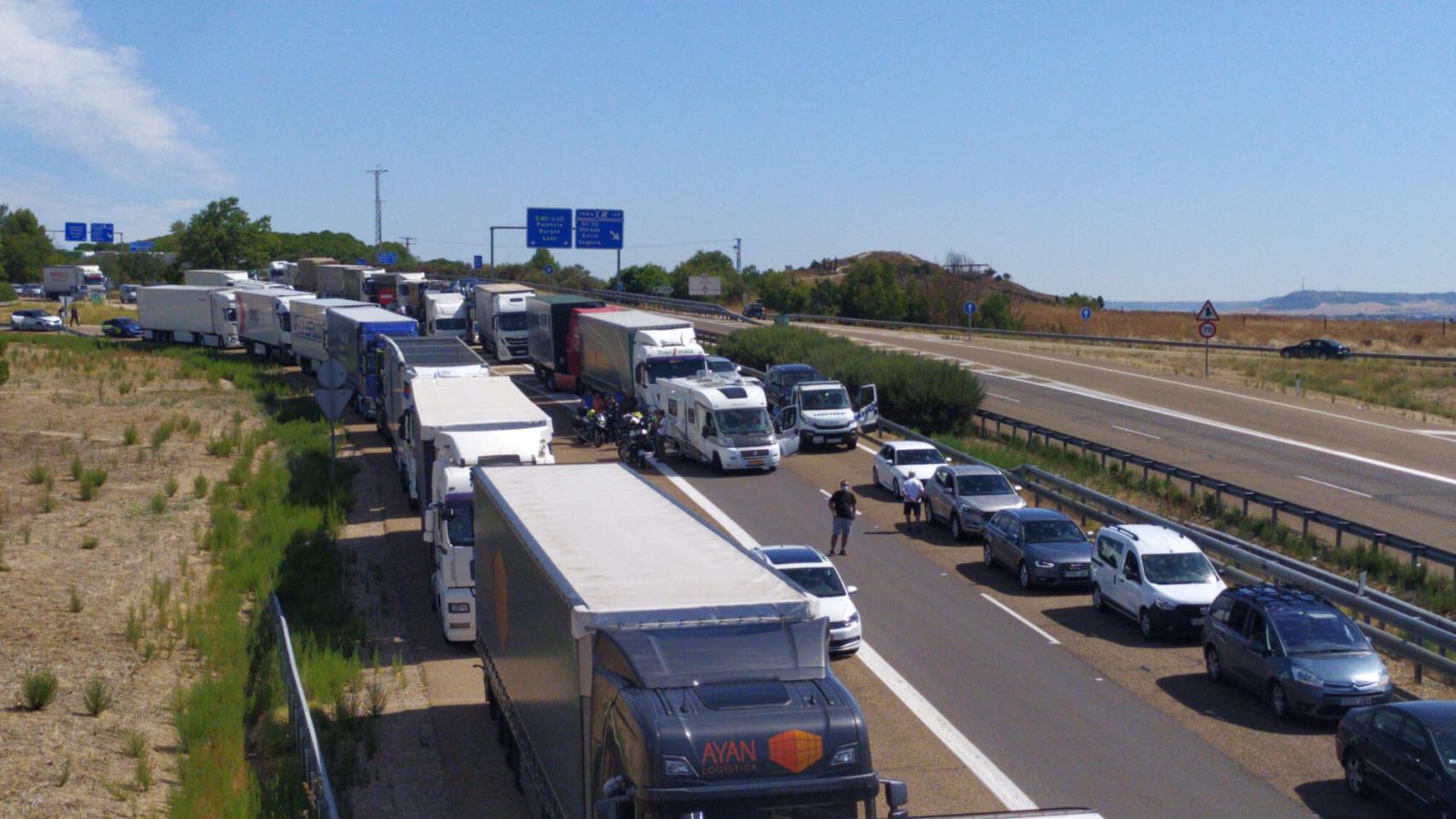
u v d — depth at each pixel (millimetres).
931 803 13734
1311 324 106812
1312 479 34344
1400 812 13297
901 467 32219
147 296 70375
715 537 12711
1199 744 15617
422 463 23438
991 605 22625
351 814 12789
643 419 37688
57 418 41594
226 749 13812
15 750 13750
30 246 159375
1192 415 45781
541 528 12992
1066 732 16078
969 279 120625
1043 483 32281
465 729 15938
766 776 8570
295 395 48938
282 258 159875
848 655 19438
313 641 18312
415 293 71312
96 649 18000
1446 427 43438
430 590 22344
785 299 128000
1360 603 19094
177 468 33438
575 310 48531
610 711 9203
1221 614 18125
